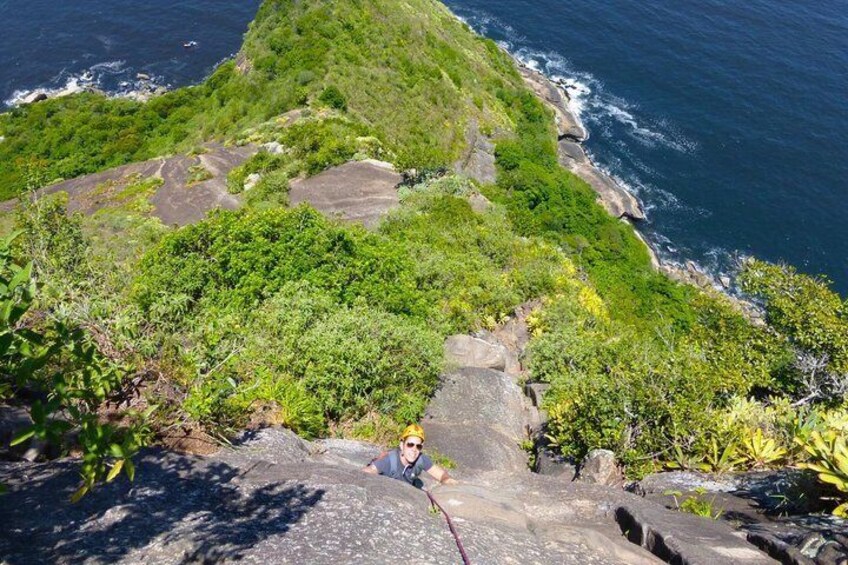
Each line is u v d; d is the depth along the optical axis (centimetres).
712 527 587
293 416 830
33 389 583
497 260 2030
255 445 668
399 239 2011
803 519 575
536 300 1823
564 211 3847
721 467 831
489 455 985
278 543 429
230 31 6938
